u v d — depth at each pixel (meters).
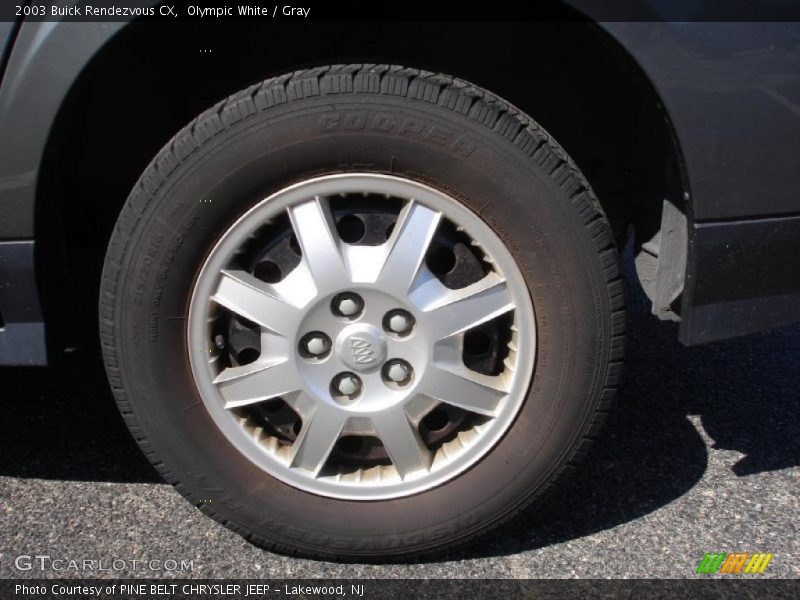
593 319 1.79
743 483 2.28
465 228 1.77
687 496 2.22
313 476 1.91
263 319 1.79
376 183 1.74
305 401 1.85
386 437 1.87
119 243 1.75
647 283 2.09
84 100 1.87
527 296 1.80
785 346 3.15
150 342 1.81
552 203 1.72
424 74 1.70
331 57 2.04
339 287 1.76
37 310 1.84
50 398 2.68
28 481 2.26
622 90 2.02
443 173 1.71
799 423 2.59
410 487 1.92
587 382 1.83
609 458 2.40
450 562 1.98
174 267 1.76
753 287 1.85
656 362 3.02
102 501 2.18
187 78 2.05
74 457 2.38
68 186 2.02
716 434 2.53
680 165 1.75
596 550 2.01
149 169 1.73
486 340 1.89
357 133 1.68
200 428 1.88
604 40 1.68
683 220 1.89
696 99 1.67
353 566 1.97
